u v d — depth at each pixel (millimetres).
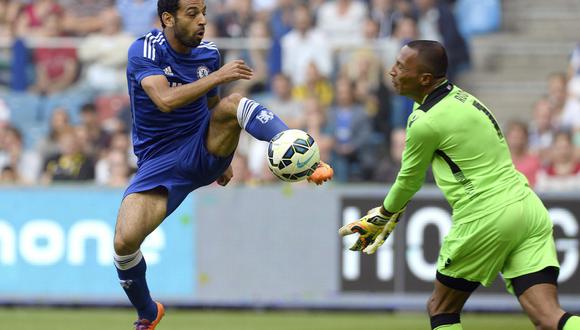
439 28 45906
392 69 20656
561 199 35188
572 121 41219
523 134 37906
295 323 33375
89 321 33438
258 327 32312
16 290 36375
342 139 39875
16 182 39531
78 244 36344
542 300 19594
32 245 36438
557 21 50125
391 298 35625
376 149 40156
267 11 47562
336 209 36000
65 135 40125
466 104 20234
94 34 47125
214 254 36312
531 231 20062
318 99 41156
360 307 35812
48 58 41969
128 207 21078
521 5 50438
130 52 20859
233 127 20828
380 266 35688
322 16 46750
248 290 36219
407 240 35469
